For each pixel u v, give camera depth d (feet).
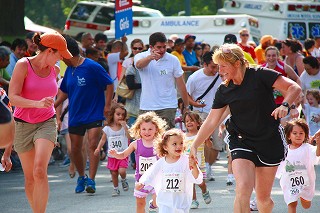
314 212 45.21
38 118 39.73
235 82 34.60
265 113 34.50
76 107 52.19
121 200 50.44
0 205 49.65
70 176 62.59
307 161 41.39
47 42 39.11
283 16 117.39
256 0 120.37
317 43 93.91
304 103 65.21
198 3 204.85
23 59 39.47
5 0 92.07
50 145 39.58
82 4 143.64
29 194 41.42
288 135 41.29
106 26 142.20
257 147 34.65
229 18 103.04
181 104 66.44
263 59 87.45
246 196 33.45
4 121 31.76
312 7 118.42
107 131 54.65
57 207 48.11
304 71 67.56
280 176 41.86
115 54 78.54
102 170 66.90
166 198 38.32
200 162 47.78
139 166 43.09
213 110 35.29
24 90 39.47
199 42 98.22
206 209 46.65
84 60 52.08
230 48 34.27
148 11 138.62
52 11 240.12
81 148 53.11
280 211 45.65
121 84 66.23
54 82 40.19
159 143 38.45
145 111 54.75
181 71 54.85
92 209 47.19
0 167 37.73
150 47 54.54
